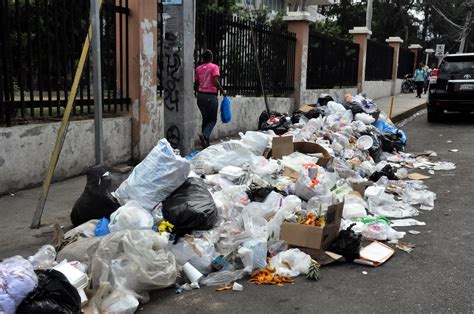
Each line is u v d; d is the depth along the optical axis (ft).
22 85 18.79
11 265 9.12
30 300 8.89
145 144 24.79
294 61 41.42
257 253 12.46
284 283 12.05
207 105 25.35
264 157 20.43
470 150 29.86
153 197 13.93
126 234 11.27
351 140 25.88
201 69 25.36
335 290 11.64
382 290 11.59
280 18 47.19
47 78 20.11
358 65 58.65
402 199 19.08
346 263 13.28
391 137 28.76
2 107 18.17
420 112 54.49
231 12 43.32
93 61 15.21
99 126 15.46
